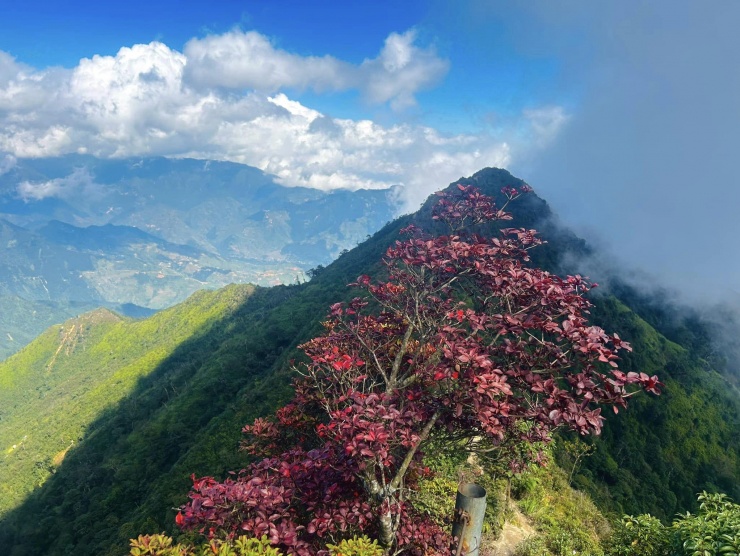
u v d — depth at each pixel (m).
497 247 7.14
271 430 8.88
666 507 52.53
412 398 6.55
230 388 72.31
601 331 5.33
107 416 99.38
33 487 82.88
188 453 44.25
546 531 11.41
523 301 6.44
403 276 8.05
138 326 166.38
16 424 134.38
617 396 4.88
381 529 6.38
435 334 7.24
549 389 5.14
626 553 7.94
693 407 68.31
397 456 7.04
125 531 37.03
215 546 5.20
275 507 5.92
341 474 6.53
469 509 6.41
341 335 8.62
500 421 5.76
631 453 59.19
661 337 83.56
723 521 6.23
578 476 36.91
